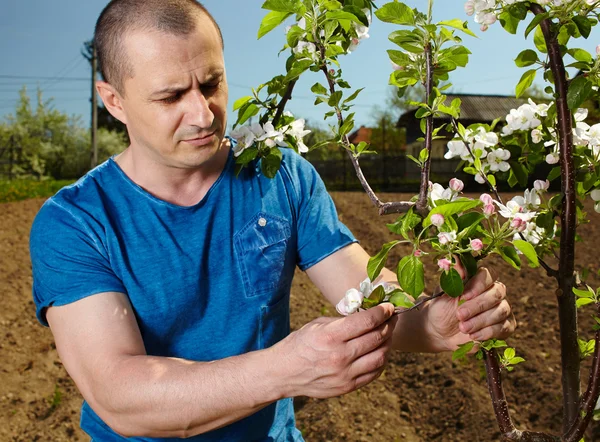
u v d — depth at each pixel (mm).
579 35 1214
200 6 1362
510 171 1474
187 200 1541
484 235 1196
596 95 1341
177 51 1274
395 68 1345
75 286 1380
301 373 1168
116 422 1288
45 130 30812
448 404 3855
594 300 1251
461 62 1287
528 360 4090
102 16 1334
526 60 1327
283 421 1712
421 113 1264
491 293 1248
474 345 1301
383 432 3727
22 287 6062
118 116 1471
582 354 1438
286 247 1637
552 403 3602
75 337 1353
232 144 1641
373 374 1198
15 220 8430
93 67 23844
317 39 1373
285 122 1599
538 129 1421
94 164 23828
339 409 3994
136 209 1491
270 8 1350
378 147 32031
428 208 1217
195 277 1507
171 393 1201
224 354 1555
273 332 1628
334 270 1667
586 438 3178
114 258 1455
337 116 1382
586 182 1386
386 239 7434
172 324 1503
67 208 1456
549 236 1380
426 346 1478
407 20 1240
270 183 1633
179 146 1357
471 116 28078
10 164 26750
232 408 1204
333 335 1135
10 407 4246
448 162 21922
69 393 4430
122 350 1319
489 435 3484
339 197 10617
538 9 1212
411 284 1110
